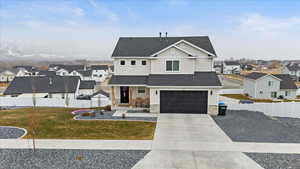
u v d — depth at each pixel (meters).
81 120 14.61
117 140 10.58
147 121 14.36
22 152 9.15
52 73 64.50
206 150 9.30
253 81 39.00
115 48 20.62
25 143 10.20
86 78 73.62
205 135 11.39
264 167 7.74
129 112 17.47
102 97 33.38
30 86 34.50
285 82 39.66
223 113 16.61
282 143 10.21
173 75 18.08
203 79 17.22
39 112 18.16
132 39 22.17
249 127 13.13
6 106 23.17
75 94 35.44
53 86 35.56
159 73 18.38
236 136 11.26
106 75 84.25
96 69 83.06
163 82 17.03
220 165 7.87
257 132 12.05
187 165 7.85
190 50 18.73
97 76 82.25
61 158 8.54
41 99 23.23
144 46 20.69
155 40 21.77
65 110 19.50
